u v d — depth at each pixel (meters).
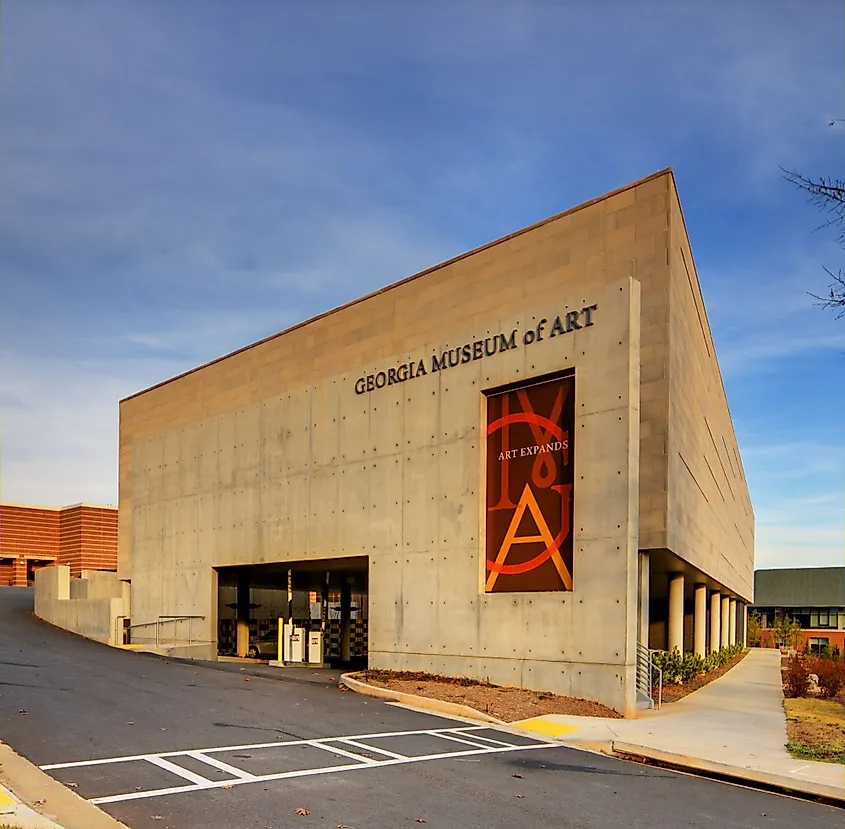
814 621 79.12
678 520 19.61
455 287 21.86
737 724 16.00
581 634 17.55
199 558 30.48
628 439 17.28
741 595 52.41
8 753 10.92
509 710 15.93
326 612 33.62
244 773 10.14
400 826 8.23
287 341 27.44
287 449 26.80
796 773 11.31
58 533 57.28
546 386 19.31
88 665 23.11
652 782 11.04
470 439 20.66
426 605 21.14
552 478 18.84
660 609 32.88
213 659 29.31
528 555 19.08
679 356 19.61
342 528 24.14
